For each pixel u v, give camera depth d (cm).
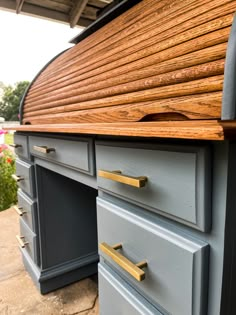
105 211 68
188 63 47
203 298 45
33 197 130
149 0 71
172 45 53
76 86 91
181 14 54
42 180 128
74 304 127
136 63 62
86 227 144
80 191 140
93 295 133
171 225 50
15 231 209
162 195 49
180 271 47
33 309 123
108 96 71
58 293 135
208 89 43
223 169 40
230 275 43
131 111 60
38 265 135
